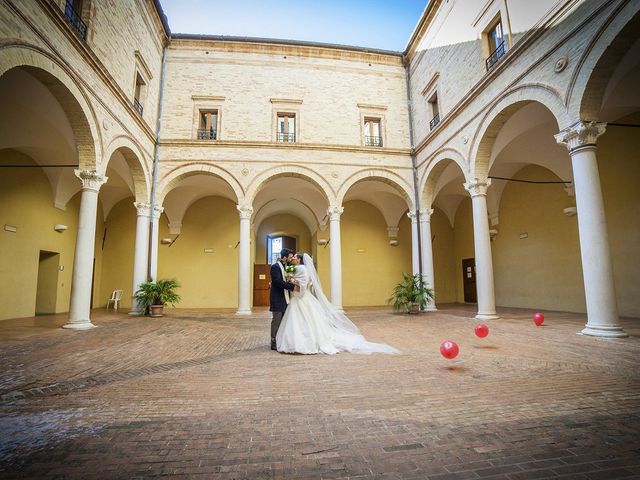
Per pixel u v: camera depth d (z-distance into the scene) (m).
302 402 3.72
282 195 19.61
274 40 16.64
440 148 14.12
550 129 11.61
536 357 5.65
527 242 15.66
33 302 13.12
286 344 6.41
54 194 14.17
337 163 15.89
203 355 6.24
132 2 12.62
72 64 8.79
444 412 3.39
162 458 2.53
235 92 16.22
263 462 2.46
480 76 11.94
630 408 3.42
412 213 16.20
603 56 7.11
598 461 2.43
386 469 2.36
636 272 10.71
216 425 3.13
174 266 18.73
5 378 4.72
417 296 14.15
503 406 3.53
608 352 5.86
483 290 11.43
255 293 20.44
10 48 6.71
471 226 20.00
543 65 8.70
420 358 5.82
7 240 11.92
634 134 10.71
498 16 11.22
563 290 13.85
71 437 2.89
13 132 10.46
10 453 2.61
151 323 11.14
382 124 17.14
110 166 13.91
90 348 6.87
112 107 11.01
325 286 20.02
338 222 15.45
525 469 2.34
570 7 7.84
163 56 16.06
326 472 2.32
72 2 9.61
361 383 4.39
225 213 19.61
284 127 16.66
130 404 3.69
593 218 7.43
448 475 2.27
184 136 15.55
